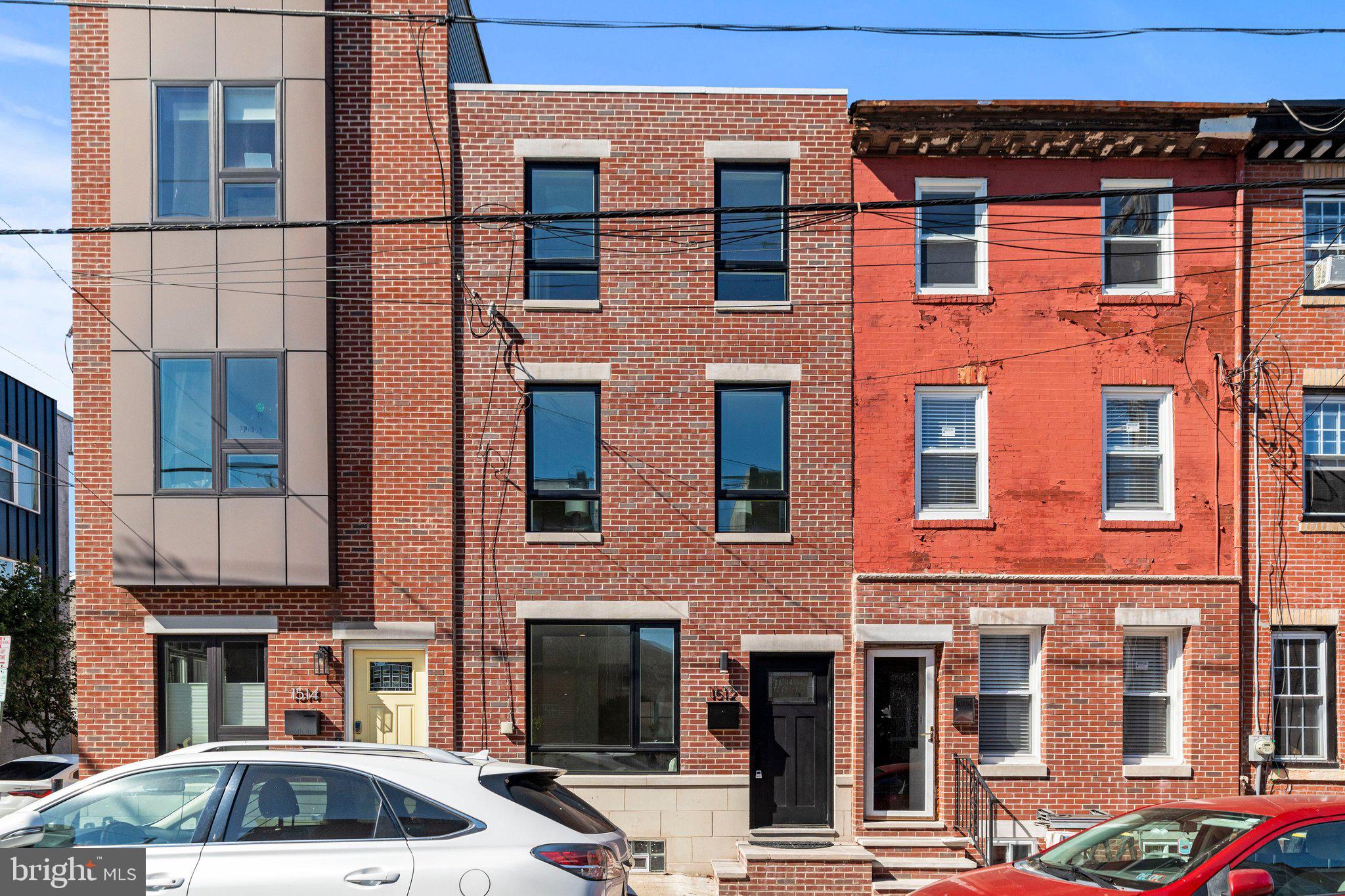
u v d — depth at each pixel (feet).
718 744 44.01
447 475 44.34
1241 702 44.57
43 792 55.06
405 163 45.11
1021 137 45.11
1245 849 21.81
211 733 43.57
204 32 43.68
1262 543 45.24
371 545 44.09
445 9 45.75
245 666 43.98
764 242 46.11
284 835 21.02
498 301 45.01
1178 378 45.44
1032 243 45.68
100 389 43.86
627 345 45.19
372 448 44.29
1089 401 45.32
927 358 45.42
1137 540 45.06
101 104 44.39
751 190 46.37
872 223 45.78
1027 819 43.68
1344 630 45.03
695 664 44.32
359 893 20.30
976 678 44.19
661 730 44.68
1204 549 45.14
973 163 46.01
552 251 45.68
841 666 44.52
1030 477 45.11
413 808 21.35
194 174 43.70
